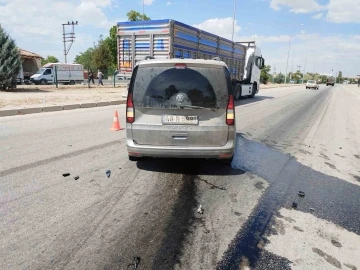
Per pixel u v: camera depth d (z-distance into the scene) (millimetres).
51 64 33719
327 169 5305
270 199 3857
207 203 3656
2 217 3125
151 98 4277
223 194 3951
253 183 4395
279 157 5934
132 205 3514
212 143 4312
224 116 4273
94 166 4859
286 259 2594
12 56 19234
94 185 4074
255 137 7883
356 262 2604
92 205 3473
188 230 3004
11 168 4629
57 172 4527
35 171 4535
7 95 16078
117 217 3211
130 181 4266
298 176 4832
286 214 3457
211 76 4199
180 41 12133
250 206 3623
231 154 4395
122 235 2863
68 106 12453
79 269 2367
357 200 3963
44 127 8039
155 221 3158
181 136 4285
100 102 14070
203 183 4312
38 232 2865
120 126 8367
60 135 7059
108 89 24844
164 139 4316
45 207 3381
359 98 28469
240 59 18453
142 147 4363
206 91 4211
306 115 13148
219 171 4844
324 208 3670
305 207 3674
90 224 3043
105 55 54094
